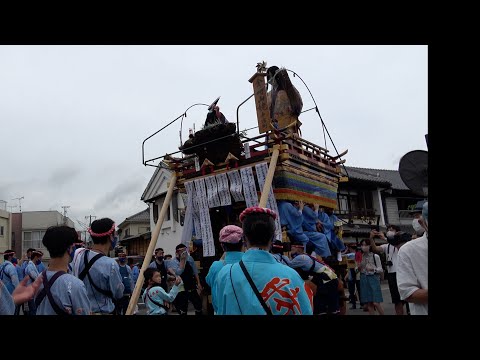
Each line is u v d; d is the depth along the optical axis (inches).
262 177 256.1
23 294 105.2
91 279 135.2
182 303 335.3
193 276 339.6
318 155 310.3
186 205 301.1
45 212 1438.2
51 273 112.2
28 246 1405.0
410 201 970.7
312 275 204.2
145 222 1256.8
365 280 334.0
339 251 315.6
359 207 874.8
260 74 259.8
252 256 100.7
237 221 300.0
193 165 307.1
